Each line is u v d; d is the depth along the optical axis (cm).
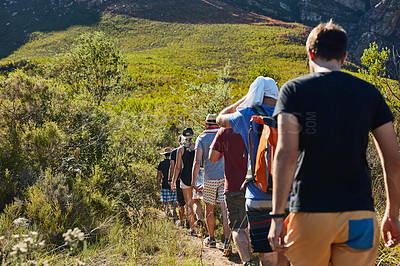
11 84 791
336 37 201
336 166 185
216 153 398
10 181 521
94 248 408
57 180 536
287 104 193
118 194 693
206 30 11338
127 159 859
